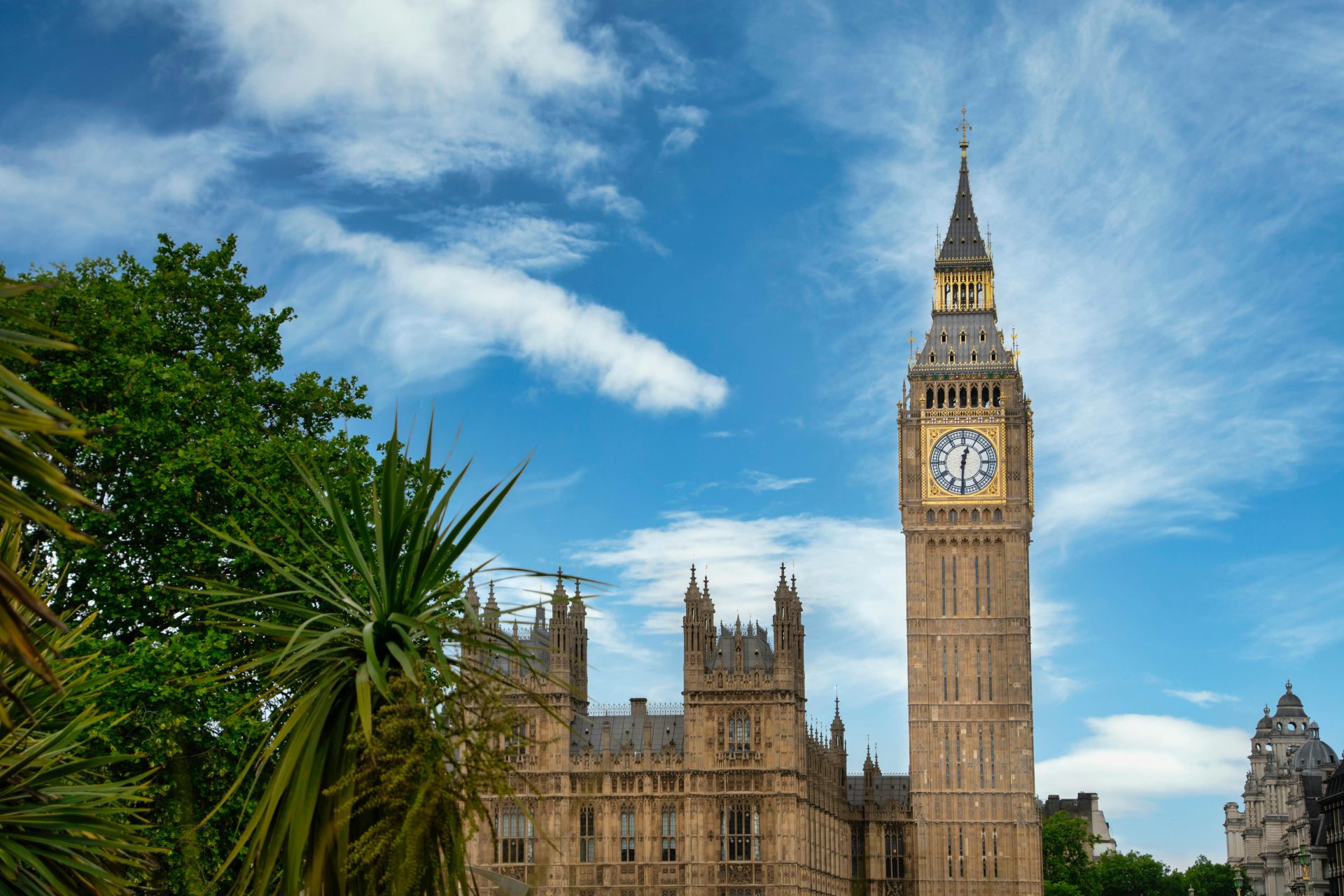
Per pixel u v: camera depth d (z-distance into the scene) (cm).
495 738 3048
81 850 3164
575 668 14600
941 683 17275
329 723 3209
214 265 7044
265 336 7138
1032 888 16688
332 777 3153
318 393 7131
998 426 17625
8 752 3173
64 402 6053
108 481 5950
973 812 16975
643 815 14138
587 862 14075
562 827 13300
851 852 17012
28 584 3356
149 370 6019
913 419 17812
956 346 17900
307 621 3219
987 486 17550
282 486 6044
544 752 13988
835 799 16212
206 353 6912
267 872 3073
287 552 5700
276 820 3222
